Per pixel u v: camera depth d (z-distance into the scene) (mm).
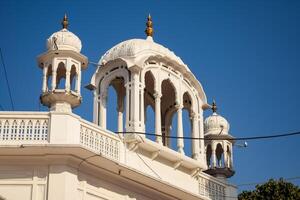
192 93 26953
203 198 24766
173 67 26266
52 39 23281
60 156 20953
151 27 27297
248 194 36188
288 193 35406
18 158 20984
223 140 29141
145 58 25109
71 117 21609
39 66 23641
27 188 20688
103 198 21844
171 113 27641
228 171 28688
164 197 23984
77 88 22906
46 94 22547
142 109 24578
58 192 20531
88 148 21016
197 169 25547
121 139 23344
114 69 25672
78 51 23484
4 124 21266
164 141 27453
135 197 22938
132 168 22312
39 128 21312
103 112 25500
